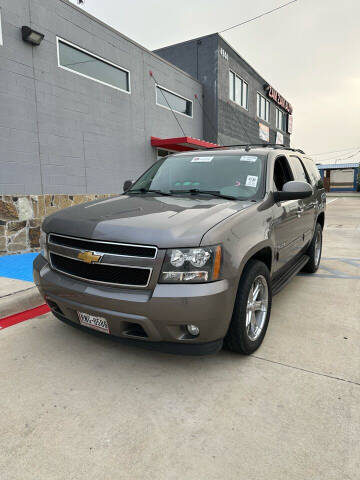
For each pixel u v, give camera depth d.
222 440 2.09
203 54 16.45
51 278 2.92
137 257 2.48
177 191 3.71
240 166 3.78
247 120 20.22
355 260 7.17
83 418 2.28
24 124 8.00
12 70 7.62
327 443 2.07
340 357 3.08
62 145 9.02
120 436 2.12
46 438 2.10
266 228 3.16
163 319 2.42
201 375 2.79
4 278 4.91
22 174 8.04
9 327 3.62
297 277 5.78
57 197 7.77
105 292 2.56
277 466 1.90
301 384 2.67
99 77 10.25
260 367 2.91
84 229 2.72
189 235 2.47
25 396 2.49
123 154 11.30
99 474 1.84
